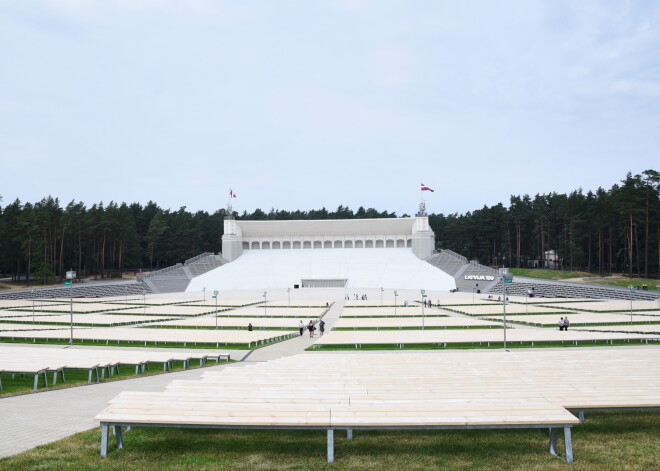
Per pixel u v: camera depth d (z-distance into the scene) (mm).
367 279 118812
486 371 15867
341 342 36906
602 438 11820
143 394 12125
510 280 32094
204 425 10430
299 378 14820
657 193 98500
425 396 12422
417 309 69938
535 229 137125
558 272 110875
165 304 79250
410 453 10734
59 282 110688
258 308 73562
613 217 111438
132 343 38875
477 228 152625
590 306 68125
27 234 104000
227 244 136125
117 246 136625
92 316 59531
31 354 25312
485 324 49906
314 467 9773
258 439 11930
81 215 126625
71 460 10125
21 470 9453
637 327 44188
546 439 11820
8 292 86562
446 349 34875
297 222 144000
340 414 10773
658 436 11961
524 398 12203
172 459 10227
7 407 16141
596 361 17297
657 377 14711
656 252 110625
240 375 15430
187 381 14117
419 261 127375
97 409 15789
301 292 105562
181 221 168375
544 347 35281
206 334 41406
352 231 145875
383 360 18609
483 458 10328
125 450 10875
